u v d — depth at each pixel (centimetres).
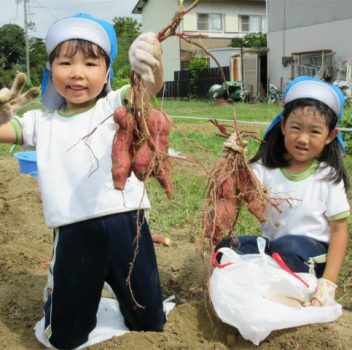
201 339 307
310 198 314
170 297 363
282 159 325
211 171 295
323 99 299
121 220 282
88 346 298
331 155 317
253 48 2844
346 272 416
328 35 2350
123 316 320
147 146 251
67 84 273
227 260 307
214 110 2108
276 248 317
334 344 283
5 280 405
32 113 303
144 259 291
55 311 288
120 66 3525
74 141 281
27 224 561
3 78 3319
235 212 302
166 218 559
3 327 335
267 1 2650
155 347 294
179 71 3106
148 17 3700
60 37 269
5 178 761
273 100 2527
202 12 3306
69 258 282
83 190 277
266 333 286
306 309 288
